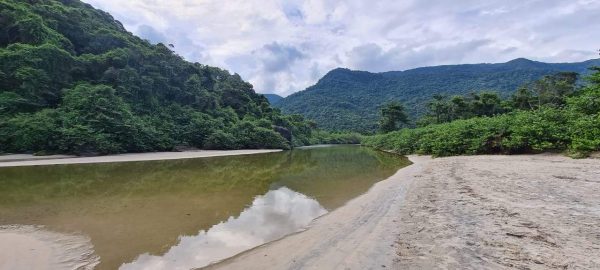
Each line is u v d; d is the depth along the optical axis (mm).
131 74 48094
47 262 5840
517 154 20500
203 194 12430
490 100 57156
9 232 7641
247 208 10062
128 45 53125
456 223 6508
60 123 34500
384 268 4676
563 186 9164
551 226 5773
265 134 58719
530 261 4426
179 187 14055
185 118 52562
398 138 39812
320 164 24500
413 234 6133
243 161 28938
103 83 45344
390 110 72875
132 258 6062
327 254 5527
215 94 67562
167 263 5812
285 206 10242
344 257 5301
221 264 5562
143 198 11680
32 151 31734
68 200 11320
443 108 63031
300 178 16562
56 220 8727
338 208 9383
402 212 7945
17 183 15133
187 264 5754
